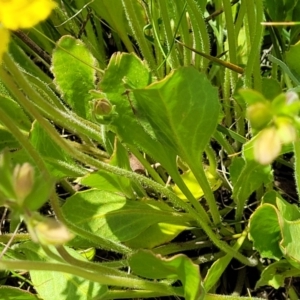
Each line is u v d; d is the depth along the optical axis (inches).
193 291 6.6
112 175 7.7
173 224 8.6
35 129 7.4
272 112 4.0
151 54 9.2
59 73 8.6
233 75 8.8
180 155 7.3
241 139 8.6
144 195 8.8
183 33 8.8
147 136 7.5
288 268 7.8
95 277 5.5
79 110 8.7
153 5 9.0
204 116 6.8
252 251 8.9
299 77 8.0
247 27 8.5
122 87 7.3
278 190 9.7
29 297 7.7
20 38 9.5
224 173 9.6
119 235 8.1
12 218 4.3
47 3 4.3
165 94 6.5
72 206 8.1
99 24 10.7
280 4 9.0
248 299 7.4
